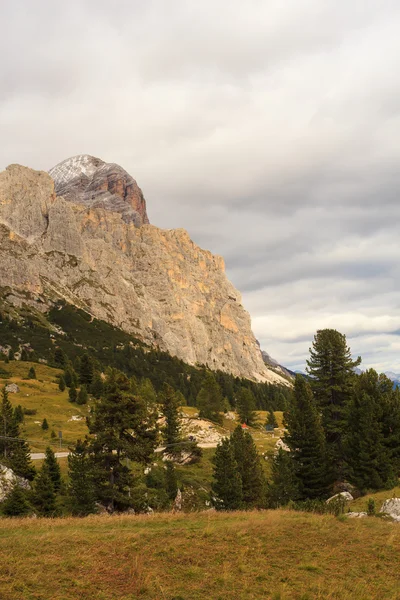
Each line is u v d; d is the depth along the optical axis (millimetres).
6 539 22078
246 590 18609
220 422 120688
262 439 102812
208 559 21344
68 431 99188
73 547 21578
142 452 46562
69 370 145250
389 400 52500
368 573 21078
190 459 83062
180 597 17516
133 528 25734
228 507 53031
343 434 56406
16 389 125750
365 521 29062
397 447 49469
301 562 21828
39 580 17891
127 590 17844
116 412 46719
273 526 26547
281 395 190625
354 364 58594
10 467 60625
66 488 55312
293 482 50344
